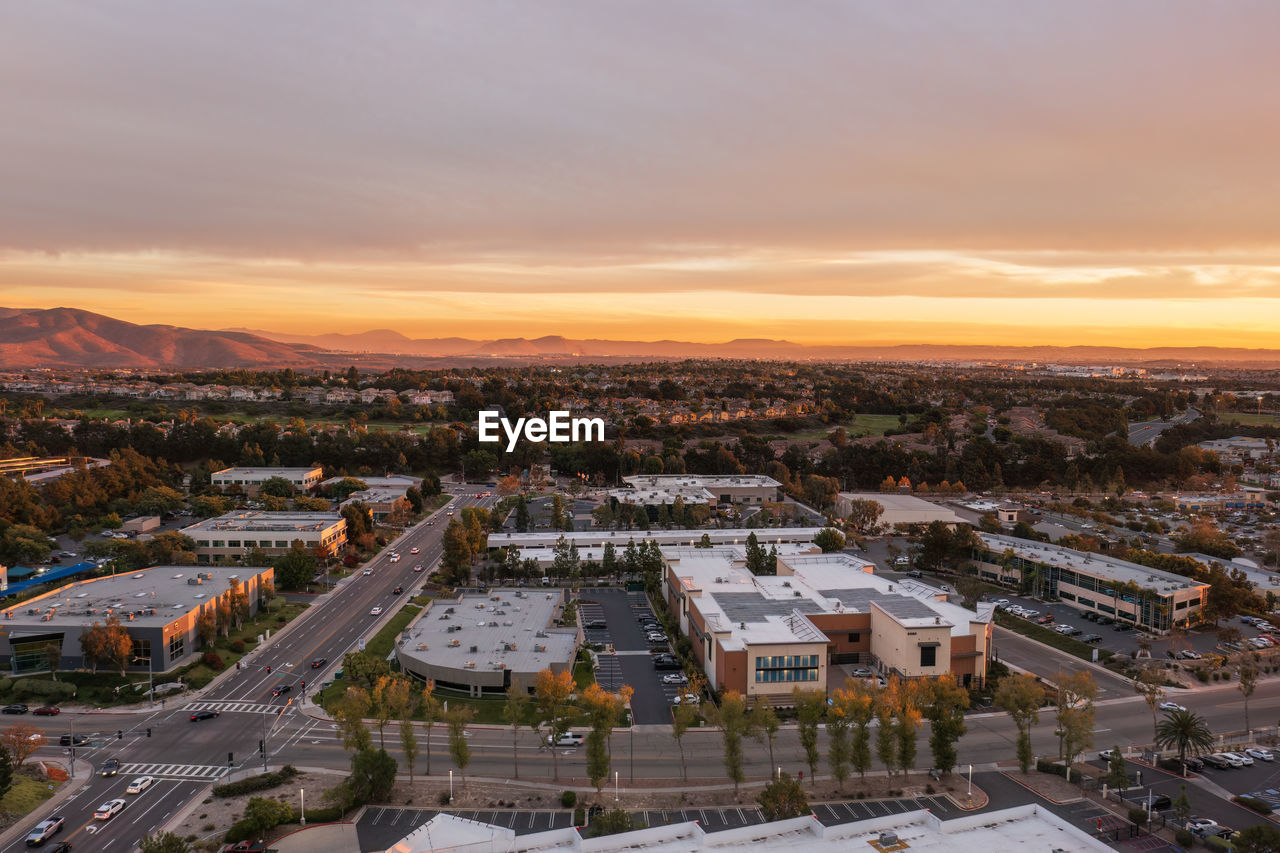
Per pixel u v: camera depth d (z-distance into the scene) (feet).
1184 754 400.26
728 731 379.14
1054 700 473.26
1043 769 400.67
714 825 348.79
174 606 551.18
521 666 492.54
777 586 601.21
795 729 453.17
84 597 572.51
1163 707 466.70
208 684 502.79
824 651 479.82
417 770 400.47
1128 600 609.83
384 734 441.27
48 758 407.44
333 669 525.34
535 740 436.76
